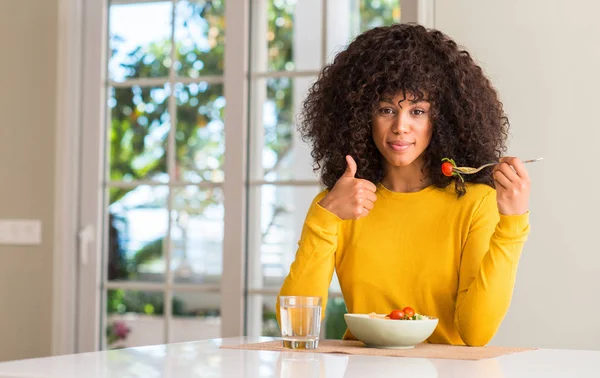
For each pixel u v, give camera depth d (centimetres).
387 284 159
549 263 270
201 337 329
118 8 349
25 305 348
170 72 340
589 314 265
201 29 335
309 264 156
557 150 271
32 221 349
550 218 271
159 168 340
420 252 159
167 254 337
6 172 351
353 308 162
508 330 273
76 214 348
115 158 347
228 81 328
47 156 349
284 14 320
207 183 331
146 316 339
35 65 351
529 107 274
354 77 166
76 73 350
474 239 156
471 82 166
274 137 320
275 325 318
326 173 176
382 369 105
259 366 107
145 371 102
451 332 158
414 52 160
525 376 100
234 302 322
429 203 162
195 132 335
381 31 166
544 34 274
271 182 320
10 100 352
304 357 119
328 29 312
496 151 174
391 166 168
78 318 346
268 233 320
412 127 159
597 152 267
